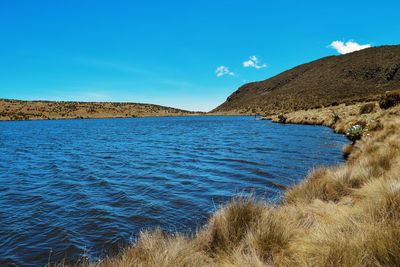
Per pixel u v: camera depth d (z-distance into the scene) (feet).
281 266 9.70
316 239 10.43
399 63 359.05
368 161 25.12
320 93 380.37
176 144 68.18
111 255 13.66
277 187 25.72
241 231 12.79
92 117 465.06
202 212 19.56
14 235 16.25
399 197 12.10
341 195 18.97
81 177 32.55
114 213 19.71
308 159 39.88
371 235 8.87
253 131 104.27
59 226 17.51
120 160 44.62
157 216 18.94
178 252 10.98
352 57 472.85
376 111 87.86
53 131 138.62
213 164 38.93
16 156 51.90
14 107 444.96
